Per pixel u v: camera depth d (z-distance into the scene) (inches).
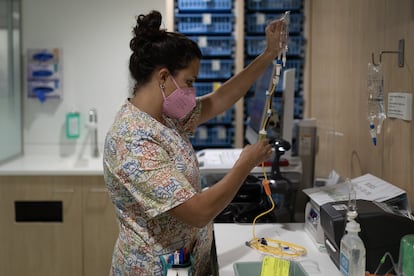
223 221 73.7
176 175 48.6
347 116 84.7
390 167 64.2
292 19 125.4
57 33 129.2
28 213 112.3
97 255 111.9
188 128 66.6
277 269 50.2
